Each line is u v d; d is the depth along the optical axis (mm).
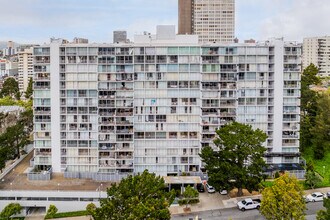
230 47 131875
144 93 133125
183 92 133500
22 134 156250
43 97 133250
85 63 131000
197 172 135125
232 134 116688
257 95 134125
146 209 75938
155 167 136000
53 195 118375
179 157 135750
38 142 135750
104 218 78375
